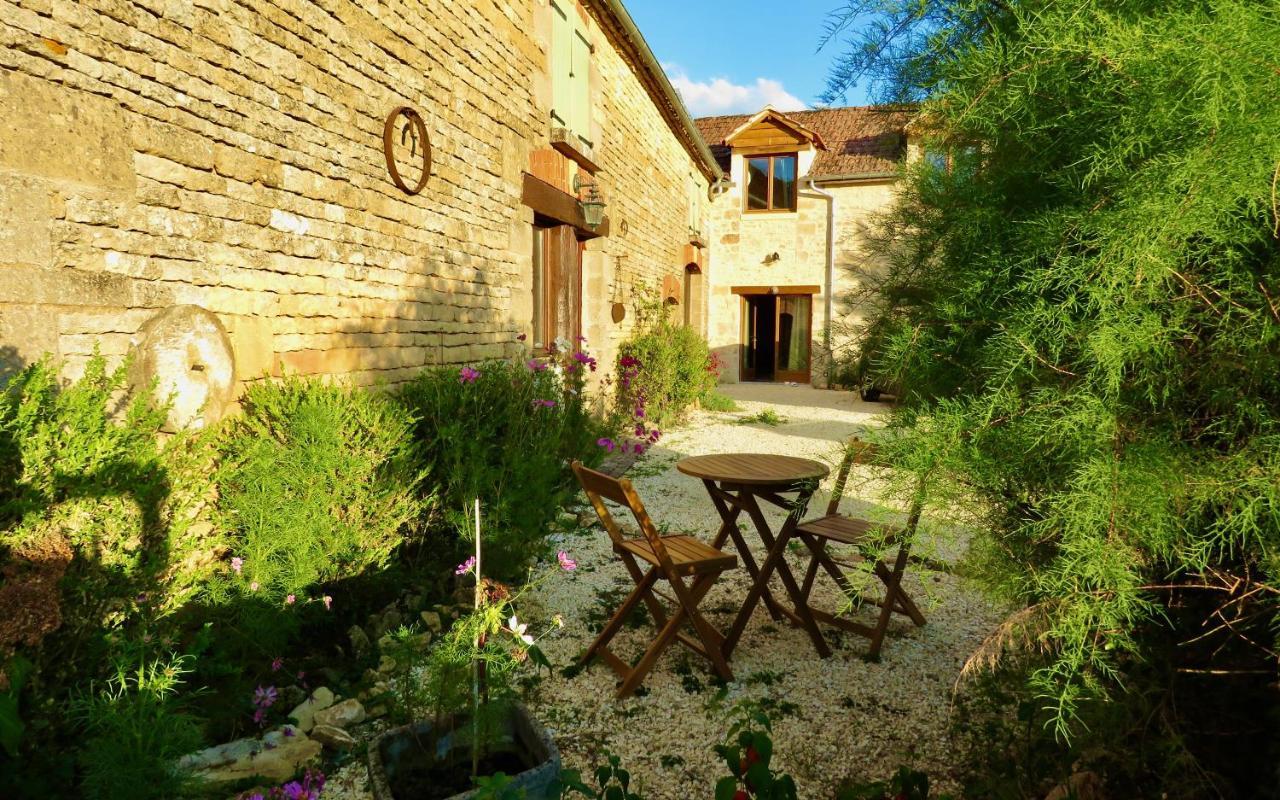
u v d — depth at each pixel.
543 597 3.72
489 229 5.38
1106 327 1.19
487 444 4.09
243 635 2.67
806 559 4.36
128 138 2.59
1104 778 1.71
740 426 9.52
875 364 1.90
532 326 6.35
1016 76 1.42
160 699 1.99
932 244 1.99
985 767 2.25
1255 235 1.18
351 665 2.92
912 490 1.50
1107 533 1.24
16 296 2.23
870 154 14.41
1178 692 1.56
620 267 8.78
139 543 2.40
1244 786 1.50
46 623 1.85
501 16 5.50
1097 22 1.26
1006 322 1.49
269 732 2.37
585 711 2.69
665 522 5.00
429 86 4.55
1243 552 1.33
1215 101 1.03
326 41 3.61
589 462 5.57
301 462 3.00
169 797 1.92
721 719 2.64
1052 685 1.34
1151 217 1.14
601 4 7.48
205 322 2.81
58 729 2.01
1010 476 1.47
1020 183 1.67
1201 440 1.34
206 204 2.94
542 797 1.71
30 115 2.26
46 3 2.30
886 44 1.85
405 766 1.88
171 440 2.51
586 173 7.51
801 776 2.30
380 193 4.09
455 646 1.93
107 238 2.53
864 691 2.83
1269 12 1.14
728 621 3.51
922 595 3.75
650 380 8.80
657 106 10.41
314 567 2.94
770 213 15.07
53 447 2.07
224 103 3.01
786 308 15.64
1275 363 1.17
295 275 3.45
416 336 4.47
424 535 3.89
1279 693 1.42
